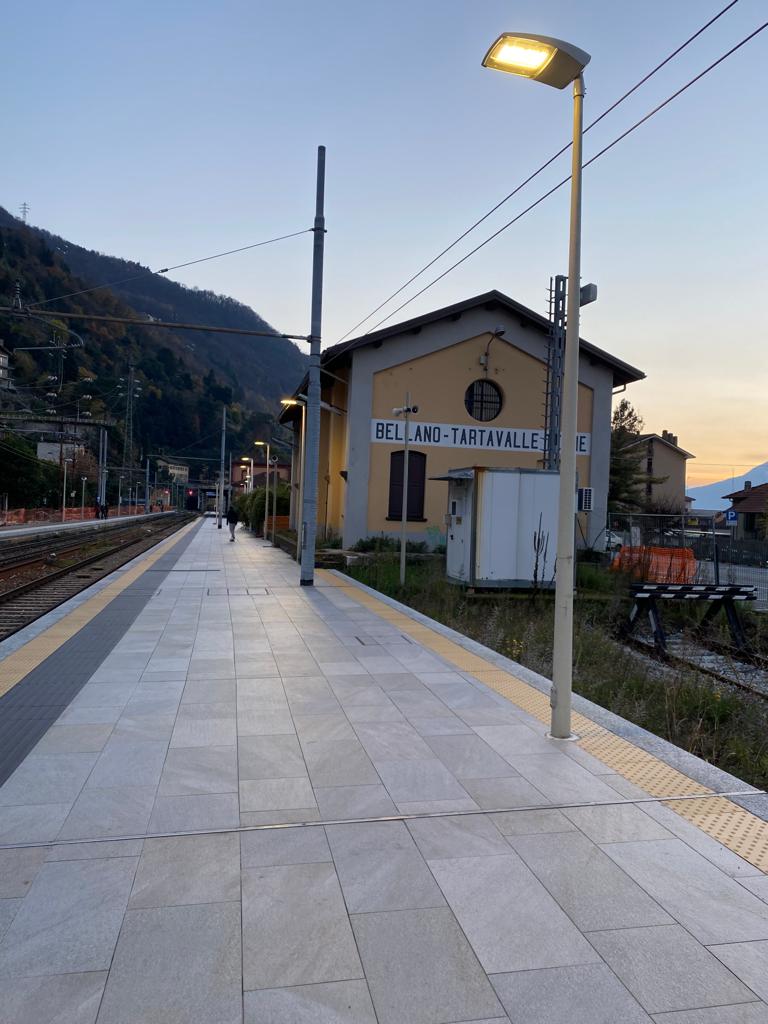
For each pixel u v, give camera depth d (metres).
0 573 19.83
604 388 24.59
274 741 5.12
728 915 3.05
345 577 17.44
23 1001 2.45
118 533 45.09
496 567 14.61
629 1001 2.52
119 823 3.78
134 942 2.78
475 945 2.81
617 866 3.43
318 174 14.81
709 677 9.42
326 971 2.64
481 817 3.94
